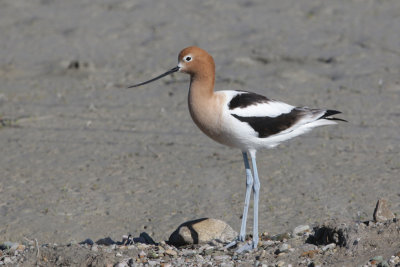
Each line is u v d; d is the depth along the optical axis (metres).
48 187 11.72
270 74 18.09
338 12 23.20
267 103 8.30
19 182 11.98
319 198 10.83
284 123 8.23
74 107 16.47
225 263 7.48
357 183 11.40
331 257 7.26
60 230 9.98
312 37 20.67
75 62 19.50
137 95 17.22
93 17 23.88
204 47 20.33
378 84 17.00
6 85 18.38
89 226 10.12
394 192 10.90
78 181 11.98
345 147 13.30
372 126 14.40
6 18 24.06
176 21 22.95
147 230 9.93
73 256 7.60
